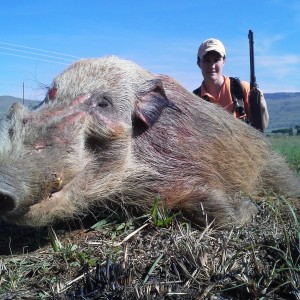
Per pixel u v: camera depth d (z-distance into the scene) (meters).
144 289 0.98
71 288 1.03
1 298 1.00
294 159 3.22
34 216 1.16
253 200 1.67
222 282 1.01
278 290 0.99
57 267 1.14
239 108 2.18
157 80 1.52
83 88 1.40
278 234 1.26
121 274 1.03
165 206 1.42
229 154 1.71
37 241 1.32
